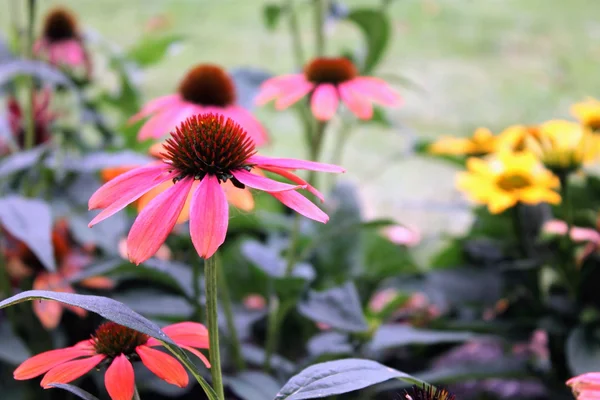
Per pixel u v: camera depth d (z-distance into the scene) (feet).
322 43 3.70
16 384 3.02
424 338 3.03
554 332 3.11
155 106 3.24
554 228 3.22
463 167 3.63
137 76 3.87
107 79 4.42
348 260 3.53
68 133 3.63
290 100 3.17
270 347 3.11
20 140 3.54
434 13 7.42
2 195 3.36
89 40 3.84
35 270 3.15
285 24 7.04
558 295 3.34
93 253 3.36
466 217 4.25
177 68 5.78
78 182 3.23
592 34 6.77
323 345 3.11
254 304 3.50
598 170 4.02
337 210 3.58
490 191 3.21
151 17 6.61
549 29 6.82
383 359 3.37
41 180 3.28
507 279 3.28
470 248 3.44
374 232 3.56
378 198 4.39
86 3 7.18
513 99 5.23
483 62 6.03
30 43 3.29
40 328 3.09
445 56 6.15
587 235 3.22
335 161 3.76
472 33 6.76
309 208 2.42
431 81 5.62
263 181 2.42
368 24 3.64
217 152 2.45
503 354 3.36
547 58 5.97
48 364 2.45
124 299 3.10
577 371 2.97
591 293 3.19
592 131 3.30
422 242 3.67
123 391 2.41
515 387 3.26
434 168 4.83
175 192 2.42
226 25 6.81
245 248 3.27
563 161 3.13
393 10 7.33
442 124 4.87
